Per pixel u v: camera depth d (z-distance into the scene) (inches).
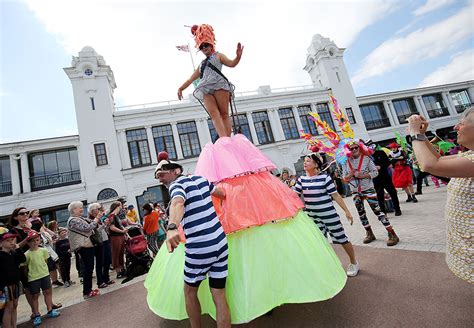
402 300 96.9
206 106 127.4
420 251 139.5
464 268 64.2
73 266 447.2
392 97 1007.6
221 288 82.4
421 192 333.1
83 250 187.5
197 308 83.7
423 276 111.7
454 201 66.5
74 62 701.9
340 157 181.5
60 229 274.7
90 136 665.6
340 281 98.8
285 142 826.2
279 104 869.8
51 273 267.7
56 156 652.7
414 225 192.1
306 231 106.9
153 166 692.1
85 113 677.3
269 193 105.2
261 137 838.5
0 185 605.9
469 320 78.2
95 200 631.8
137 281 205.6
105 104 698.2
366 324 87.0
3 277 133.1
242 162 110.5
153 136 732.0
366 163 169.3
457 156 62.1
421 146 66.2
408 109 1032.2
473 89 1098.7
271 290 89.9
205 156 118.7
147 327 119.1
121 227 253.9
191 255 81.4
